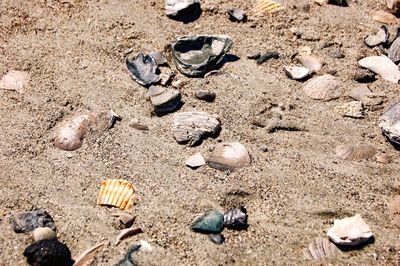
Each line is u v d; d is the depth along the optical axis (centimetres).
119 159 75
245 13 94
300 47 89
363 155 75
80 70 85
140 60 85
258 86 83
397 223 69
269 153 75
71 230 68
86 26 91
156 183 72
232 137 77
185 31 91
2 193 71
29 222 68
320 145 76
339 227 67
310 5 96
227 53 88
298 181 72
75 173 73
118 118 79
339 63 87
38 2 95
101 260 65
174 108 80
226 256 66
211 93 81
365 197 71
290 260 66
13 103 81
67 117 80
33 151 76
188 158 75
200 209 70
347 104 81
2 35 90
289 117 79
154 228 68
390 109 78
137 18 93
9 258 65
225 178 73
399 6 94
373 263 66
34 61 86
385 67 85
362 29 92
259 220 69
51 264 64
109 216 69
